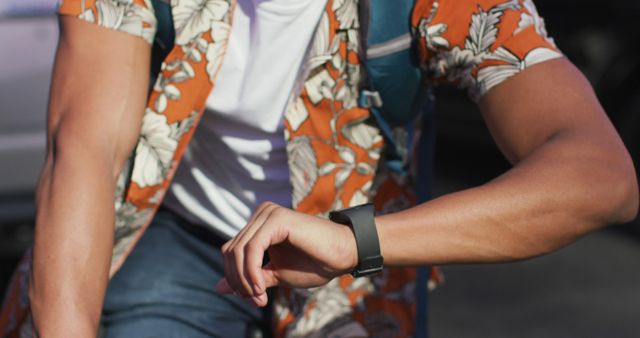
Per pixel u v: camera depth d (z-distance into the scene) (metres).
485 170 6.78
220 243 2.16
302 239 1.49
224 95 1.95
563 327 4.85
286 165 2.05
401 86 1.87
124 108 1.79
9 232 4.34
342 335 2.16
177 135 1.89
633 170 1.60
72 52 1.79
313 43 1.86
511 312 4.98
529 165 1.58
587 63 6.01
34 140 4.36
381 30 1.81
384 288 2.16
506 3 1.73
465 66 1.75
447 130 6.65
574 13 6.05
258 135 2.00
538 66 1.69
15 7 4.34
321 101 1.92
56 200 1.71
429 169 2.12
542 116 1.66
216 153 2.06
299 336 2.15
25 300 2.04
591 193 1.54
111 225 1.74
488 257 1.55
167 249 2.17
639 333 4.82
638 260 5.57
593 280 5.33
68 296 1.68
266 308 2.19
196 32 1.84
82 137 1.75
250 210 2.12
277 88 1.93
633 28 5.94
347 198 2.06
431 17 1.75
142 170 1.90
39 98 4.38
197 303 2.14
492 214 1.53
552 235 1.55
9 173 4.35
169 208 2.19
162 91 1.86
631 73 5.95
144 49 1.82
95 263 1.71
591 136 1.60
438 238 1.53
